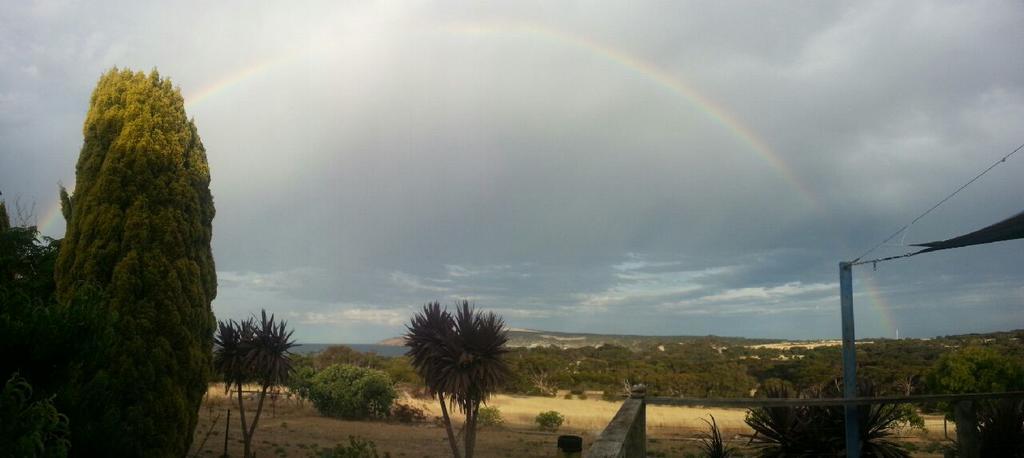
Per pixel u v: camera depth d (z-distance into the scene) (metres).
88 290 9.55
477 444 40.34
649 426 42.66
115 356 17.83
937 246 7.75
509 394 75.56
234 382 32.41
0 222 20.12
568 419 53.12
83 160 20.47
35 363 8.19
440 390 29.64
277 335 31.81
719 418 46.19
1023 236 7.02
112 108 20.47
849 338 9.29
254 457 31.78
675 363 81.06
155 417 18.31
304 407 59.66
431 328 29.94
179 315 19.53
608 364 87.94
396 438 42.28
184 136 21.42
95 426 8.95
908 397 6.86
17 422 6.38
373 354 89.94
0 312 8.26
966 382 30.30
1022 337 51.00
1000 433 7.98
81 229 19.39
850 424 9.03
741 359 78.62
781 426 9.91
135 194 19.67
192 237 20.83
